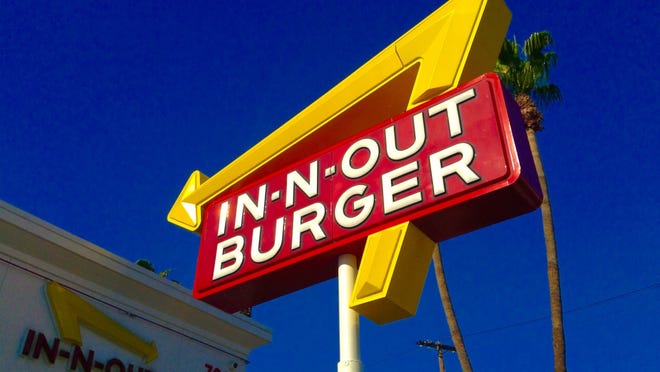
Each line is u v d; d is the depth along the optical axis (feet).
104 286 38.73
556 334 52.65
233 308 24.62
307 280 22.44
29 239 34.88
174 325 42.37
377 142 21.40
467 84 19.95
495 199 17.72
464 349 62.75
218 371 44.16
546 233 58.03
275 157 24.75
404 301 18.30
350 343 18.69
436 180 18.84
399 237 18.71
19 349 32.96
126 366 38.11
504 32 21.65
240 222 24.36
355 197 20.80
